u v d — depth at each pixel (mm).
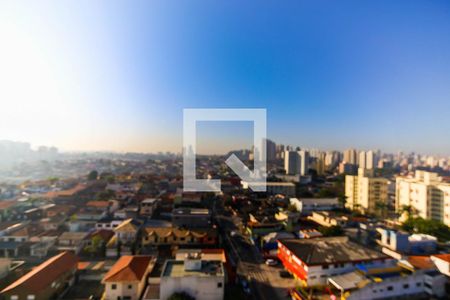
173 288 16594
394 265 20344
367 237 32094
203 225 33844
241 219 40188
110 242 28172
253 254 26969
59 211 38781
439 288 17766
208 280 16734
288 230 33812
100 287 20016
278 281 20953
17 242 28047
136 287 17922
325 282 19312
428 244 28141
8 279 20969
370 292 16969
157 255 25781
